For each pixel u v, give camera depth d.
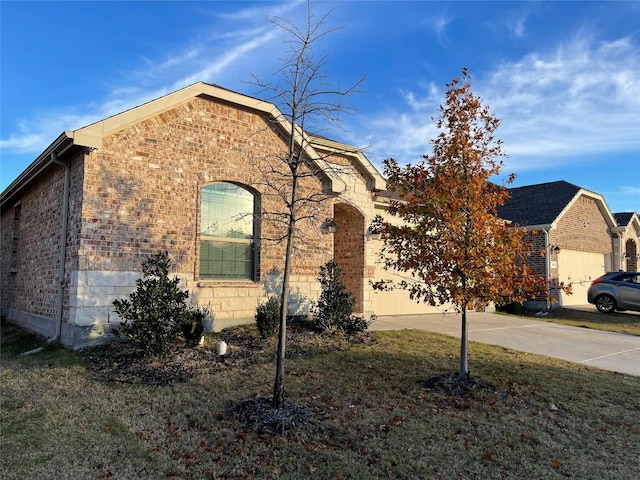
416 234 7.02
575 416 6.14
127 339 8.73
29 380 7.00
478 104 6.98
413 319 13.98
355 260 13.28
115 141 8.91
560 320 16.00
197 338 8.55
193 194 9.86
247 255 10.95
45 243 10.78
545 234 19.09
